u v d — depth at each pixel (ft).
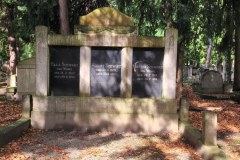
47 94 10.78
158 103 10.59
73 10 16.87
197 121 12.21
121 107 10.62
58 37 10.64
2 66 42.73
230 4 17.11
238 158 7.98
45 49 10.64
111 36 10.62
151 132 10.57
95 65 10.80
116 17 10.85
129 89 10.77
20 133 9.74
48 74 10.77
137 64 10.78
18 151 8.13
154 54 10.78
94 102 10.62
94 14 10.90
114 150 8.55
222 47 19.26
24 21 16.16
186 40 15.52
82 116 10.63
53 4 14.78
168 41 10.61
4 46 36.65
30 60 16.07
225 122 12.39
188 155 8.14
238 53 20.86
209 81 21.68
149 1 14.60
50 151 8.27
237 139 10.05
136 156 8.05
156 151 8.52
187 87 26.71
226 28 17.89
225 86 21.65
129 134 10.39
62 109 10.66
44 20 15.40
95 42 10.66
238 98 18.45
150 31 15.26
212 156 7.27
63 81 10.87
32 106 10.75
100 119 10.62
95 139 9.66
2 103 15.96
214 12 16.08
